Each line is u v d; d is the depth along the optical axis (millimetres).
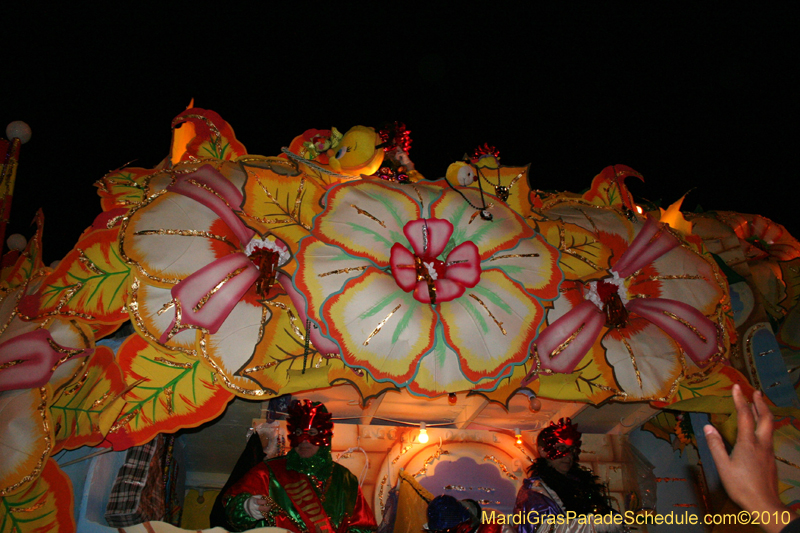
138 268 2477
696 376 3092
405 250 2711
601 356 2969
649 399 2947
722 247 3848
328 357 2602
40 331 2395
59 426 2371
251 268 2625
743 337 3547
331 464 3023
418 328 2641
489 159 3131
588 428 4109
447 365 2645
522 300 2793
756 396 1077
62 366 2395
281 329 2641
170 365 2549
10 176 3090
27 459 2264
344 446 3533
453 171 2963
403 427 3660
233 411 3428
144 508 2742
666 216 3654
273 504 2760
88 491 2635
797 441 3066
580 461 3840
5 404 2311
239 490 2795
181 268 2539
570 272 3023
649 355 3041
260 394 2523
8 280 2957
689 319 3111
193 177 2660
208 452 4031
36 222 2902
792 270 4367
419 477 3531
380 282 2646
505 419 3803
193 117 2957
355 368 2510
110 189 2789
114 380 2475
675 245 3270
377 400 3320
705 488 4016
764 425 1035
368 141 2998
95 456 2486
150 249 2521
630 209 3365
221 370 2510
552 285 2846
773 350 3506
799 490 2955
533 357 2799
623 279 3127
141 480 2730
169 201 2633
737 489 987
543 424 3871
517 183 3123
